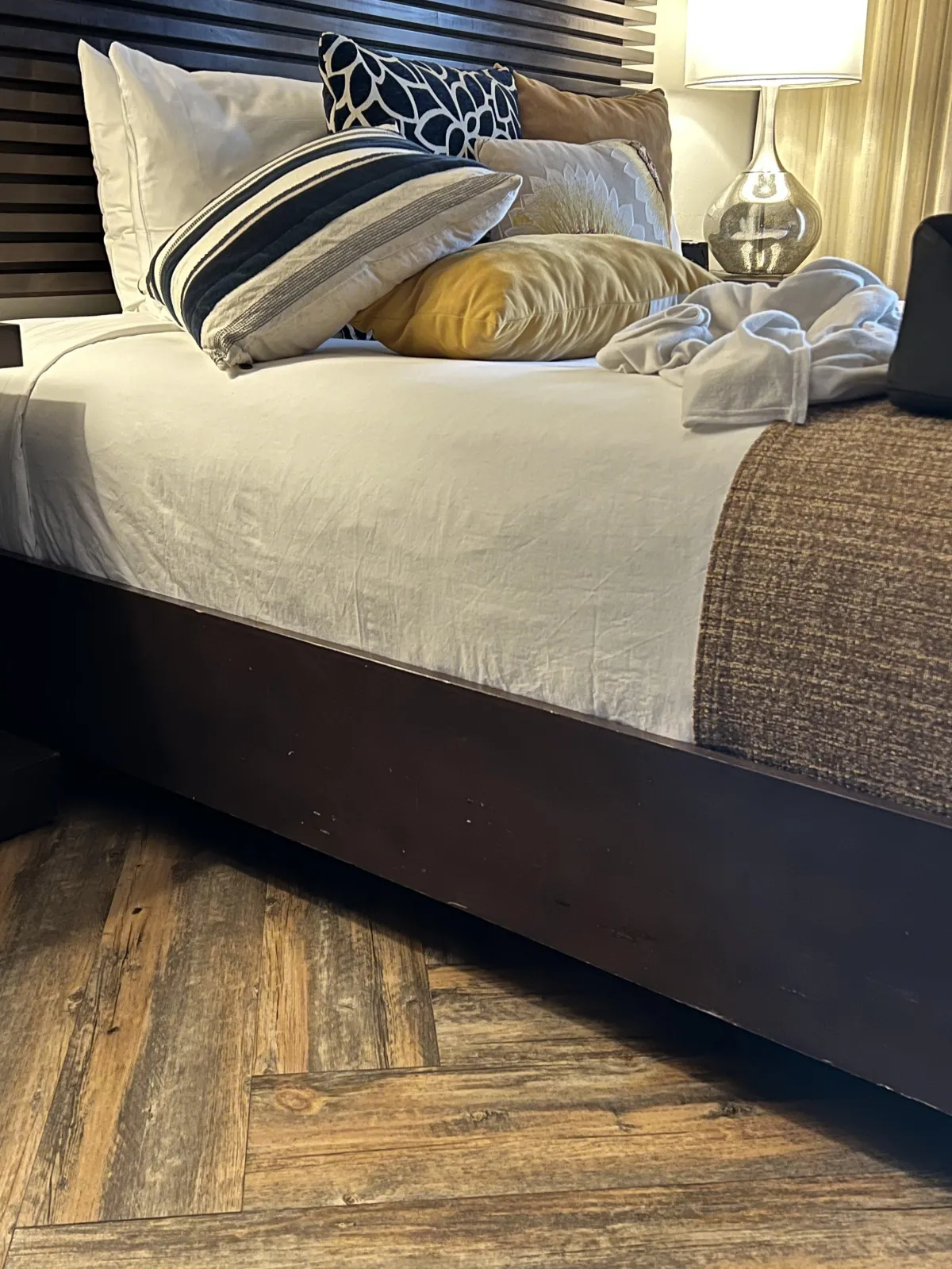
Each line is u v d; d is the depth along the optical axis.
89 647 1.49
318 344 1.45
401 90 1.89
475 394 1.17
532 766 1.07
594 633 1.01
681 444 1.00
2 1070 1.09
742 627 0.92
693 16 2.89
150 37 1.96
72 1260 0.88
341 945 1.30
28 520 1.55
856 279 1.29
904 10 3.12
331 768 1.25
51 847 1.52
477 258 1.41
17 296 1.91
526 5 2.66
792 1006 0.94
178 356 1.50
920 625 0.83
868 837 0.86
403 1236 0.90
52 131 1.87
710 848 0.96
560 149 2.06
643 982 1.04
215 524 1.32
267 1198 0.94
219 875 1.45
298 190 1.46
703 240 3.50
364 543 1.18
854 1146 1.00
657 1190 0.95
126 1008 1.18
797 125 3.41
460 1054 1.12
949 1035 0.85
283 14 2.13
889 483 0.88
